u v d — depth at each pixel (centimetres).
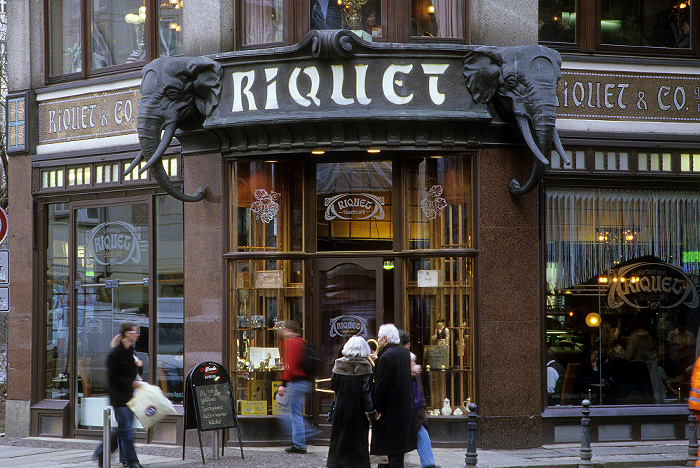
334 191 1297
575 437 1279
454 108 1210
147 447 1309
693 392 817
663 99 1346
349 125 1204
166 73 1247
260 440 1275
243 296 1297
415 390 1034
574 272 1312
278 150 1243
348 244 1294
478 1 1259
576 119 1316
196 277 1315
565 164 1298
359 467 994
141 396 1070
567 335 1304
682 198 1355
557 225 1309
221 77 1244
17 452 1305
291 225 1300
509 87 1212
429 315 1269
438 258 1266
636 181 1330
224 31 1295
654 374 1333
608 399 1311
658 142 1330
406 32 1250
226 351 1285
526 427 1247
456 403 1255
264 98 1216
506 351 1247
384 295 1282
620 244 1331
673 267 1350
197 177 1317
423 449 1020
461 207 1265
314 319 1291
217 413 1134
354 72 1197
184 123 1291
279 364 1288
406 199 1283
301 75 1203
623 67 1334
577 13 1332
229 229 1299
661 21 1362
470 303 1255
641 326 1334
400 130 1215
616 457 1174
